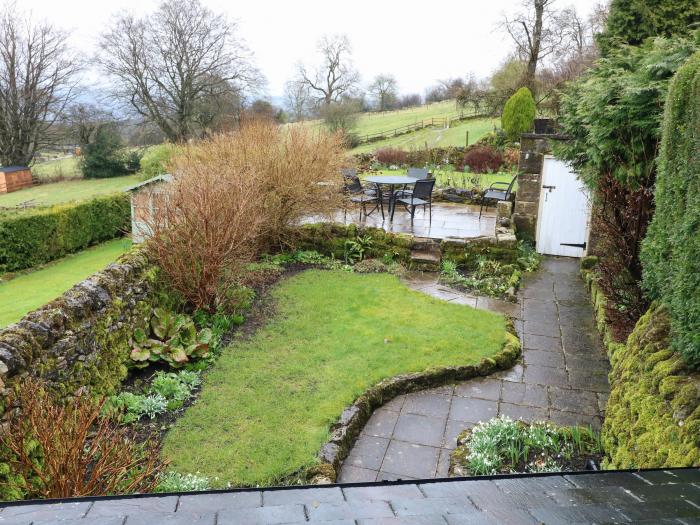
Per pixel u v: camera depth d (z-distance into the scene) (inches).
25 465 128.6
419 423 194.9
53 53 1104.8
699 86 138.5
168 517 68.2
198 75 1084.5
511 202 446.9
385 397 209.2
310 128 420.8
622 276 254.2
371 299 305.1
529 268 376.2
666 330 165.8
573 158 332.8
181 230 262.4
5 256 517.7
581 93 289.6
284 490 79.4
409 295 313.7
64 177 1264.8
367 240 379.9
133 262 240.4
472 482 85.5
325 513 70.5
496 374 233.0
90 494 127.5
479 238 369.1
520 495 79.6
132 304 226.5
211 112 1106.1
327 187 389.7
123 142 1254.3
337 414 188.7
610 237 263.7
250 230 297.7
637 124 240.5
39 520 66.7
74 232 609.9
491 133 972.6
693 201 139.5
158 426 181.6
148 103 1088.8
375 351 239.3
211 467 159.0
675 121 160.9
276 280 338.0
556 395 214.7
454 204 548.7
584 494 80.4
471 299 315.0
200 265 266.7
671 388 134.6
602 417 198.2
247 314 281.1
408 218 472.4
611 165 272.1
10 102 1122.0
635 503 76.2
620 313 249.8
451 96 1633.9
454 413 201.6
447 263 360.2
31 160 1223.5
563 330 279.3
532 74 1077.1
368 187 542.9
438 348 243.9
